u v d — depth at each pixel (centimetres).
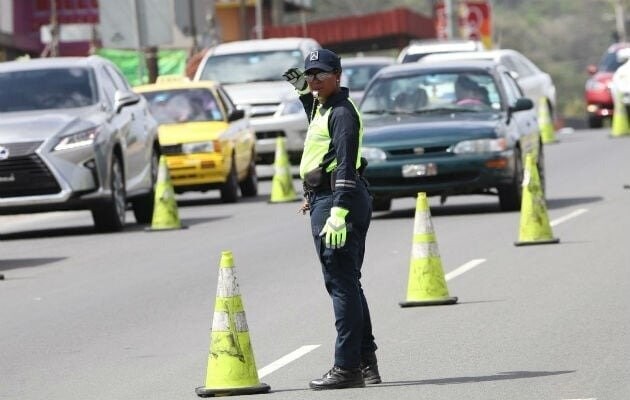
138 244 4541
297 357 2595
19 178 4697
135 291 3516
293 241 4428
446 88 5022
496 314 2931
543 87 8775
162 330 2962
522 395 2197
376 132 4778
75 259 4222
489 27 13150
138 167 5184
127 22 7500
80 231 5075
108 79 5178
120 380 2472
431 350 2594
